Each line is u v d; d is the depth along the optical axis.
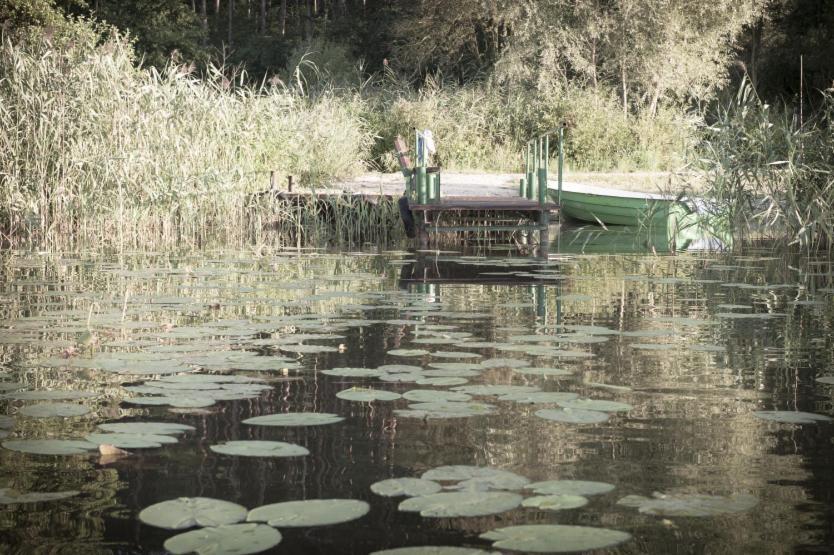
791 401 3.55
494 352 4.52
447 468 2.61
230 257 9.67
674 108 22.19
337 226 12.62
